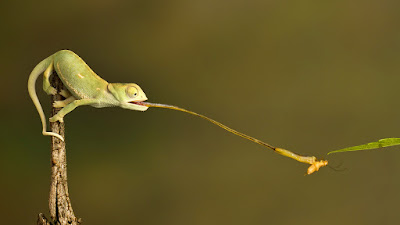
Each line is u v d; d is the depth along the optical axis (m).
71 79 1.34
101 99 1.34
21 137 2.52
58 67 1.35
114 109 2.69
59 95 1.36
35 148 2.53
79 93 1.35
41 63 1.36
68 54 1.35
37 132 2.55
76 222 1.37
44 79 1.36
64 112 1.35
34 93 1.36
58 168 1.36
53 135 1.36
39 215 1.36
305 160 1.36
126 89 1.34
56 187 1.36
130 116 2.72
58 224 1.36
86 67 1.35
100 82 1.35
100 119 2.66
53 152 1.36
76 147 2.58
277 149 1.36
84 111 2.64
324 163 1.36
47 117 1.38
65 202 1.36
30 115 2.58
